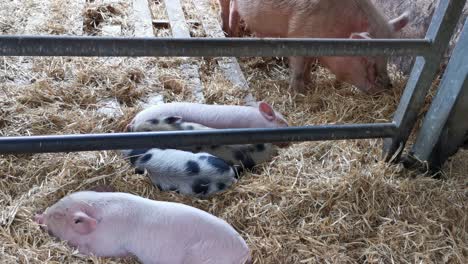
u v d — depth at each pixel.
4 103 1.21
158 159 1.02
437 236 0.96
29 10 1.63
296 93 1.45
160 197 1.00
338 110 1.37
